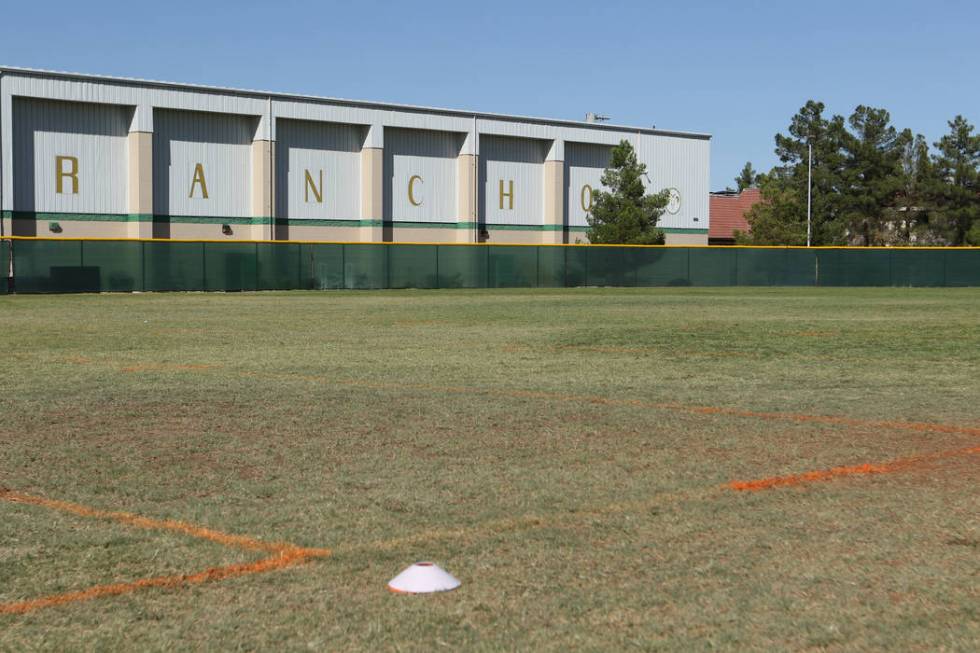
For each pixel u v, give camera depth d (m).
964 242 77.38
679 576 4.73
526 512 5.91
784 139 79.12
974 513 5.87
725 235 79.94
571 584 4.62
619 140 64.31
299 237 54.75
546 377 12.49
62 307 30.34
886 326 22.02
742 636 4.02
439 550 5.14
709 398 10.67
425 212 58.62
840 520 5.72
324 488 6.53
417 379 12.27
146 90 49.25
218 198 52.25
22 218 47.25
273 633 4.05
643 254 52.75
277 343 17.53
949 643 3.96
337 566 4.89
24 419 9.24
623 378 12.43
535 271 51.22
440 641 3.96
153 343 17.48
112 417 9.35
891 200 78.69
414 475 6.90
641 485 6.59
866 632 4.07
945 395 10.95
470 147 58.91
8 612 4.30
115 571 4.83
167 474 6.96
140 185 49.25
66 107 48.09
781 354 15.57
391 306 31.02
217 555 5.07
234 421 9.12
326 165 55.41
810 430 8.66
